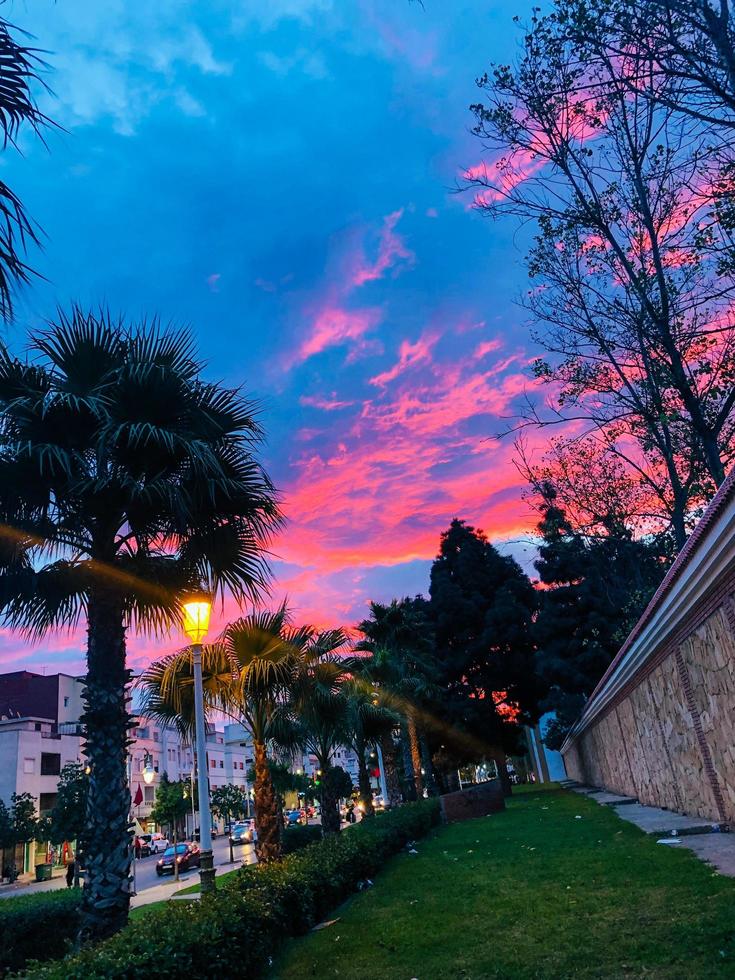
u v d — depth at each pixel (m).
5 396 8.55
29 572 8.55
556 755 57.62
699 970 4.67
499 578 46.25
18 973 4.79
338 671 17.09
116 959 4.82
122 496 8.74
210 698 13.98
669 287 10.12
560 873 9.55
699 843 10.12
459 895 9.17
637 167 9.64
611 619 34.78
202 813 8.77
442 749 47.78
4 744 49.69
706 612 9.98
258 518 9.97
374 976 5.91
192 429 9.28
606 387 11.48
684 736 13.14
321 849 11.32
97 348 8.82
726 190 8.67
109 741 7.98
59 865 48.09
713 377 10.52
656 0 7.07
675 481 12.41
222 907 6.54
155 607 10.06
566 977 5.04
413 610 43.97
